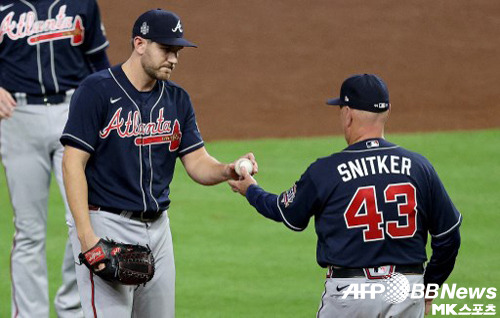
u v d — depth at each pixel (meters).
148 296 20.98
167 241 21.11
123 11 71.19
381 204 18.33
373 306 18.42
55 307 25.78
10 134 25.20
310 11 72.62
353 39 68.19
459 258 33.06
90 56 25.94
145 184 20.28
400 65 64.19
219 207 39.06
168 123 20.53
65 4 25.22
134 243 20.38
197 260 32.97
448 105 57.75
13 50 24.97
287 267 32.38
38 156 25.28
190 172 21.53
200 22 70.19
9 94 24.89
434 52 66.44
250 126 53.75
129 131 19.92
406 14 72.50
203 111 56.31
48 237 35.06
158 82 20.53
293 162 45.78
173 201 39.69
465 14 72.75
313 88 60.28
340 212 18.44
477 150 48.25
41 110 25.09
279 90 59.78
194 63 63.66
